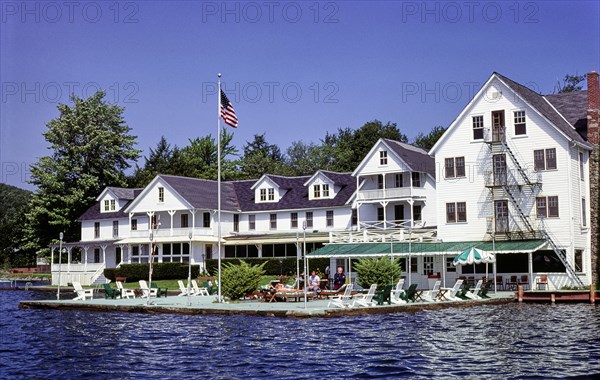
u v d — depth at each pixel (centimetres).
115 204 9356
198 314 4350
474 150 6425
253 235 8431
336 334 3344
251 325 3725
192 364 2627
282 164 15025
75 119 10244
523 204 6175
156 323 3919
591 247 6341
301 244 7925
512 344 2986
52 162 9931
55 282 8869
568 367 2475
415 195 7075
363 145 12988
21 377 2420
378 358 2691
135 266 8012
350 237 6894
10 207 18700
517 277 6006
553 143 6078
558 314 4178
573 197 6047
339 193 8094
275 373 2439
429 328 3531
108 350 2978
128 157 10675
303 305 4547
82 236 9556
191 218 8594
